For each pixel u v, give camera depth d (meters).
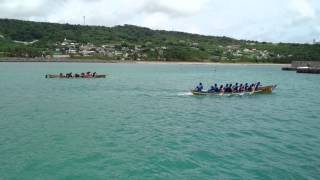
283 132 34.44
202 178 22.69
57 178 22.81
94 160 25.97
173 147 29.11
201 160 25.89
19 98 56.56
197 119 41.06
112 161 25.75
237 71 158.62
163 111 46.41
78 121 39.31
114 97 60.22
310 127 36.81
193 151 27.97
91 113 44.47
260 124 38.31
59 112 44.75
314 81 100.62
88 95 62.16
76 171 23.92
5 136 32.22
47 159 26.09
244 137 32.38
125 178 22.80
